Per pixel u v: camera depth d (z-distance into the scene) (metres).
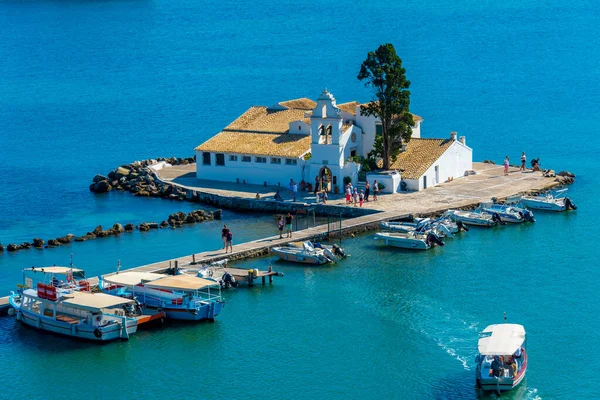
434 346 149.12
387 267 182.75
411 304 164.88
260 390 138.00
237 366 144.88
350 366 143.88
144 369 144.50
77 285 164.62
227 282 173.62
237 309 164.75
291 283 175.62
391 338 152.25
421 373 140.88
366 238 199.75
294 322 159.12
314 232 199.75
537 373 139.75
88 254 195.50
